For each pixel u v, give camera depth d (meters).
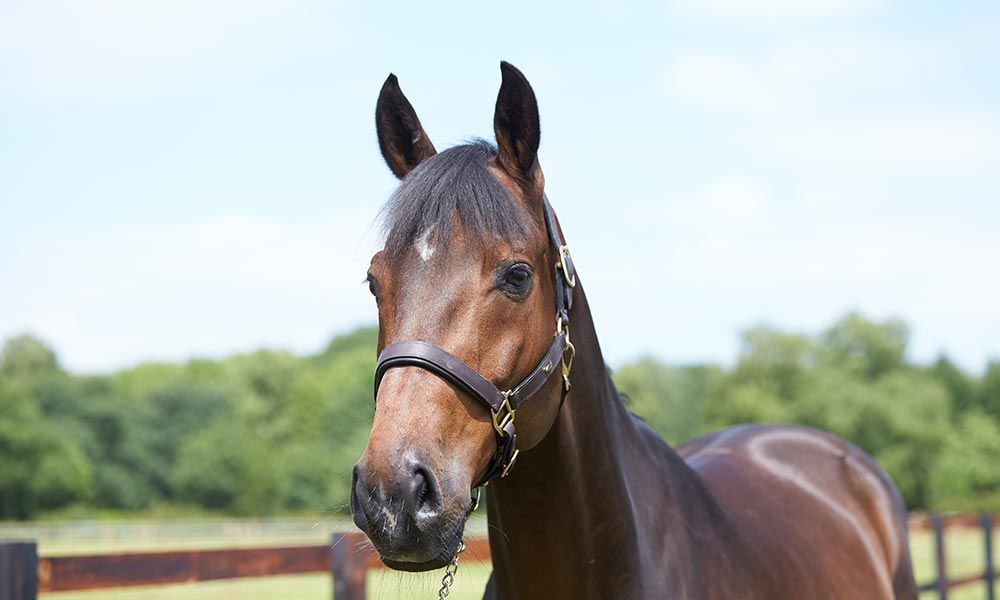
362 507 1.82
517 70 2.15
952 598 12.62
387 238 2.06
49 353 68.62
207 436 54.69
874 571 3.37
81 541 26.95
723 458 3.54
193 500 53.84
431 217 2.02
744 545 2.75
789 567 2.86
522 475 2.28
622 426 2.59
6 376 61.31
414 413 1.90
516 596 2.39
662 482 2.63
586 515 2.31
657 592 2.42
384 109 2.39
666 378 53.84
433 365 1.93
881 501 3.76
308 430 61.66
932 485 49.78
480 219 2.02
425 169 2.11
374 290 2.12
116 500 55.50
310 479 54.06
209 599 12.20
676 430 51.75
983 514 9.75
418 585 2.19
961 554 19.28
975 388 63.25
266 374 66.44
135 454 56.53
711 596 2.51
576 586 2.33
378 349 2.10
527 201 2.17
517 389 2.05
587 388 2.35
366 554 4.79
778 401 51.56
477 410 1.99
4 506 50.62
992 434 51.34
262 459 54.28
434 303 1.98
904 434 50.25
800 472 3.63
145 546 22.50
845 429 50.16
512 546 2.36
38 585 3.73
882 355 55.59
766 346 53.47
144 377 86.44
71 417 56.50
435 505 1.85
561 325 2.22
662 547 2.50
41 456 51.19
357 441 53.84
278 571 4.67
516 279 2.04
